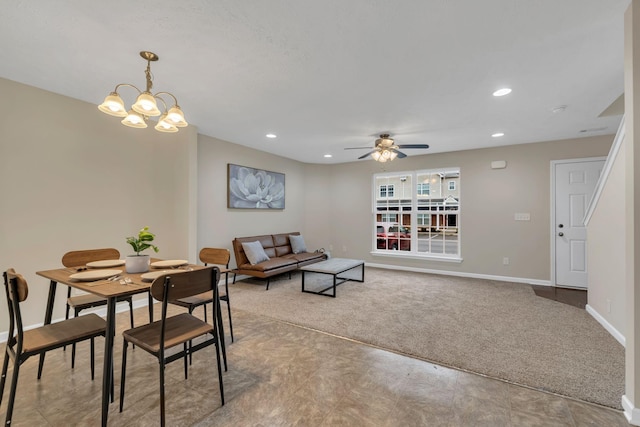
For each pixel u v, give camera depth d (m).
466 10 1.68
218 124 3.87
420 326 3.01
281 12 1.70
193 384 2.00
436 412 1.73
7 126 2.65
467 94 2.86
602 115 3.48
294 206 6.41
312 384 2.01
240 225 5.11
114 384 2.00
